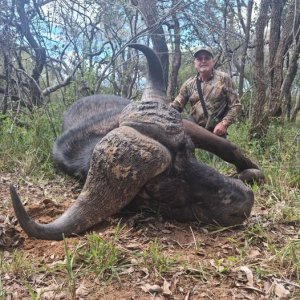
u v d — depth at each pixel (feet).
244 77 16.39
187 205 6.23
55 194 7.89
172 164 5.91
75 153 7.61
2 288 4.78
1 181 8.73
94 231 5.87
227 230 6.34
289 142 11.52
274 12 13.66
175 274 5.15
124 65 16.61
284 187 8.51
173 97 16.39
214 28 15.05
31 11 14.87
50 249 5.60
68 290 4.79
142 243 5.84
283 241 6.22
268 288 4.99
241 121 13.41
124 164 5.67
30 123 11.66
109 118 7.75
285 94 15.10
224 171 9.57
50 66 14.65
